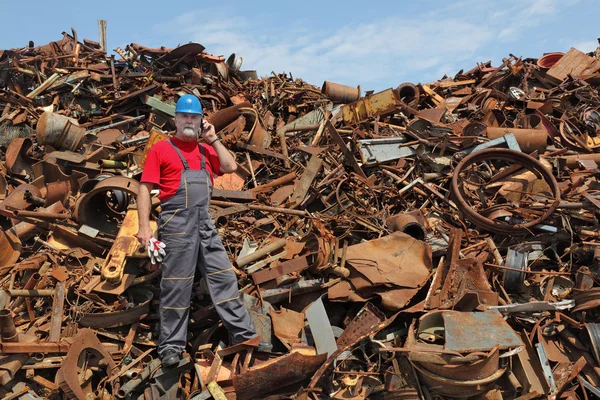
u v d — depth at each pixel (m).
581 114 9.84
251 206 6.61
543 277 6.13
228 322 4.72
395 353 5.08
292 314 5.38
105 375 4.80
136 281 5.29
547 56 12.59
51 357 4.74
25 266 5.61
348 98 11.29
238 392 4.52
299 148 8.46
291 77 12.46
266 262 5.64
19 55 11.00
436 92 12.32
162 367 4.63
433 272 5.80
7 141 8.83
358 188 7.47
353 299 5.58
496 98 11.06
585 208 6.71
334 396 4.79
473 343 4.71
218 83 11.12
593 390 4.94
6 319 4.41
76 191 7.02
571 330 5.54
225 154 4.86
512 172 7.68
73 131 7.70
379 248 5.95
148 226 4.42
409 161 8.27
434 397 4.88
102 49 12.48
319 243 5.64
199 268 4.85
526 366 4.98
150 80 10.49
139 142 8.60
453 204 7.31
